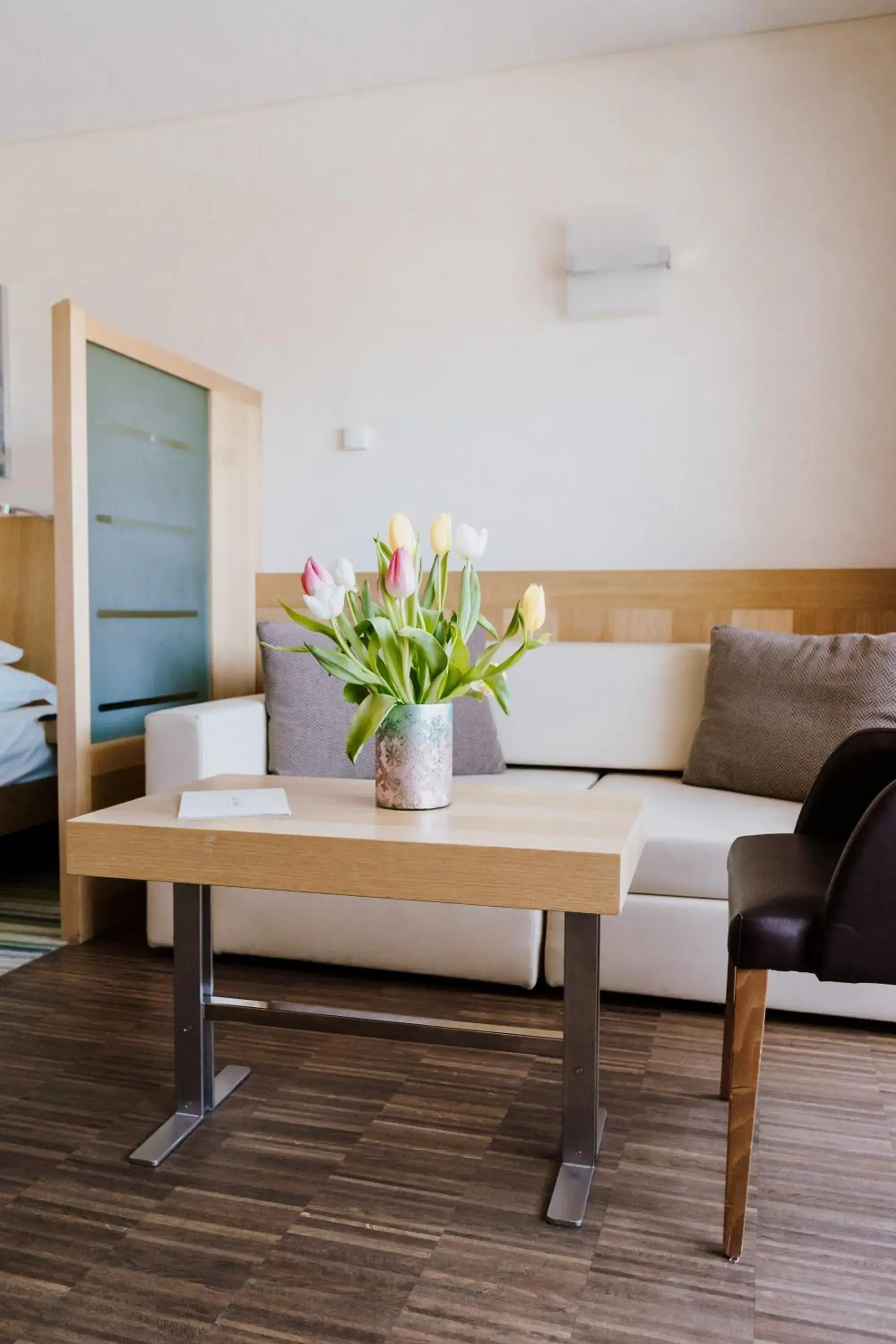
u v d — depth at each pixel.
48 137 3.70
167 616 3.02
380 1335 1.22
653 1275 1.33
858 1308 1.27
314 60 3.19
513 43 3.09
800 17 2.95
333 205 3.42
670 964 2.20
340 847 1.54
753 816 2.31
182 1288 1.30
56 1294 1.29
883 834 1.30
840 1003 2.11
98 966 2.49
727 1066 1.81
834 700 2.48
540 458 3.27
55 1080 1.88
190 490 3.13
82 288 3.71
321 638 2.77
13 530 3.61
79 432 2.59
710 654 2.79
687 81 3.09
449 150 3.31
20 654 3.46
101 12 2.92
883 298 2.97
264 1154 1.63
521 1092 1.86
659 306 3.11
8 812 3.11
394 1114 1.77
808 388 3.04
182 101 3.44
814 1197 1.51
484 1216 1.46
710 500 3.13
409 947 2.33
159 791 2.40
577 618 3.23
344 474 3.45
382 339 3.39
